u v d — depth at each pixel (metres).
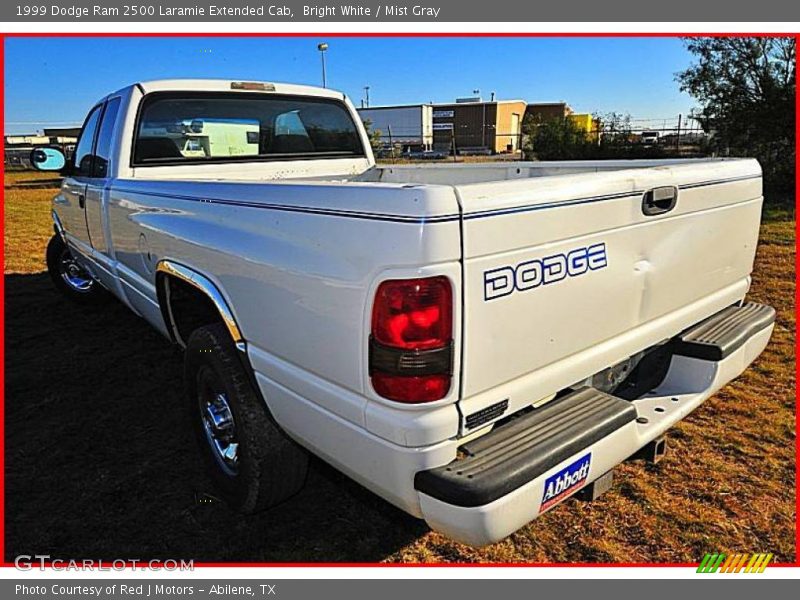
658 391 2.75
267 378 2.34
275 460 2.53
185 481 3.12
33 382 4.34
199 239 2.67
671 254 2.51
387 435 1.81
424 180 4.71
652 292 2.46
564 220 1.98
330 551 2.61
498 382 1.90
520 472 1.81
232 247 2.41
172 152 4.06
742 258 3.07
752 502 2.83
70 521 2.82
